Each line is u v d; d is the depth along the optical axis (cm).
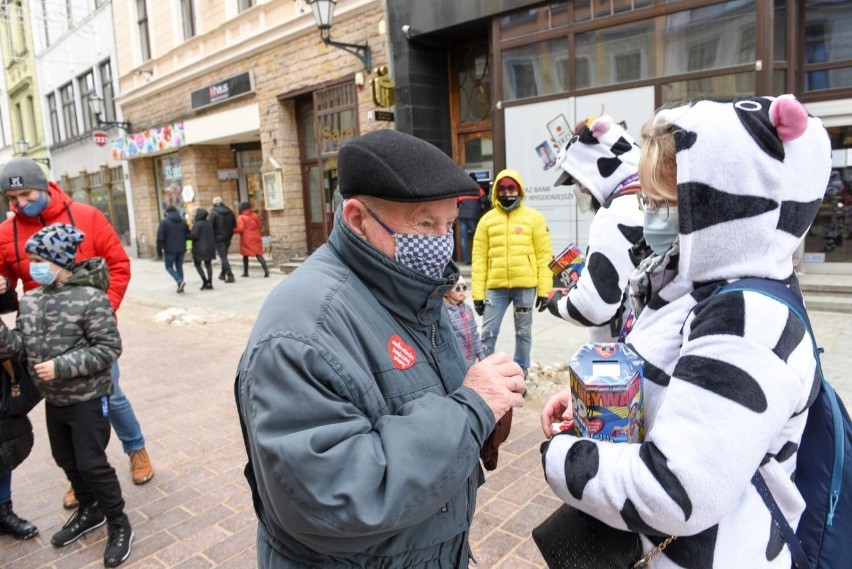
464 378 132
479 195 122
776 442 106
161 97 1512
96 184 1942
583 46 734
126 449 332
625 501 103
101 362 258
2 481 285
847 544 111
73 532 282
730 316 99
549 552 135
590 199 271
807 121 98
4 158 2698
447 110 964
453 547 130
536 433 368
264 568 125
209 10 1288
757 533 106
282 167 1192
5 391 268
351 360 111
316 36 1055
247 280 1170
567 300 249
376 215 120
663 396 112
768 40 604
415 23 881
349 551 108
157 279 1259
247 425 114
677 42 665
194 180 1469
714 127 102
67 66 1956
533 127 782
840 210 675
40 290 266
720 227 103
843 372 419
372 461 101
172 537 281
